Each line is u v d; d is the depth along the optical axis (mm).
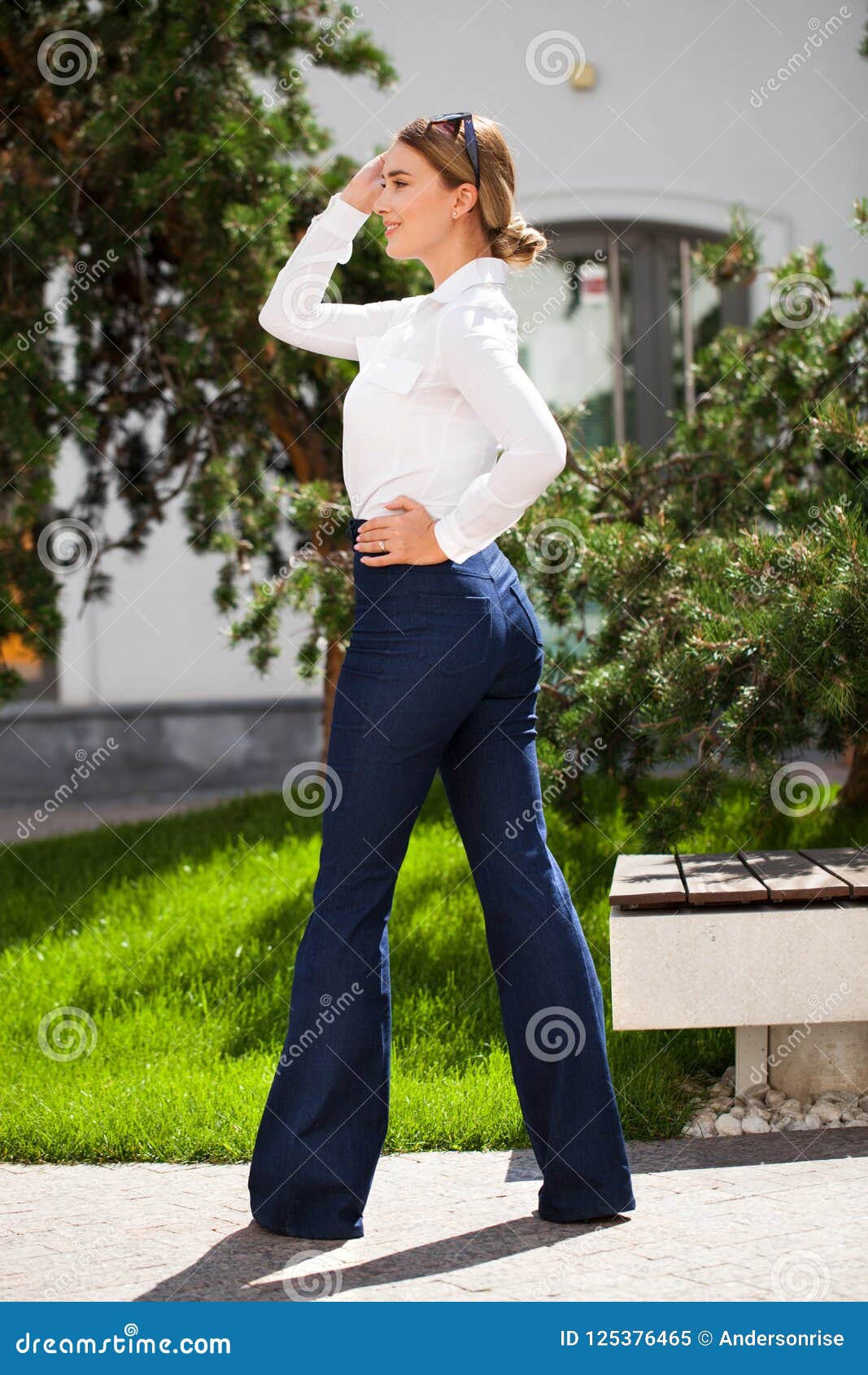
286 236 6855
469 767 2797
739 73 12008
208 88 6832
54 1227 2863
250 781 11578
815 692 4453
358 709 2705
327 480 7992
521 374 2594
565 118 12008
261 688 11656
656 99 12031
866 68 11875
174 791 11359
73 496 9938
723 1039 4070
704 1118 3521
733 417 6473
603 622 5617
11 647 10305
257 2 7148
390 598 2688
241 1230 2781
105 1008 4734
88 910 6203
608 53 11984
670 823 4820
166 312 7449
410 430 2695
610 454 6352
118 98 6770
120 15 7117
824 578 4500
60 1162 3451
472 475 2727
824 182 12000
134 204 6883
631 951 3426
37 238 6898
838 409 5199
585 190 12070
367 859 2719
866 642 4371
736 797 6633
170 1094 3721
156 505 8070
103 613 11312
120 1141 3473
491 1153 3354
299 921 5539
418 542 2633
